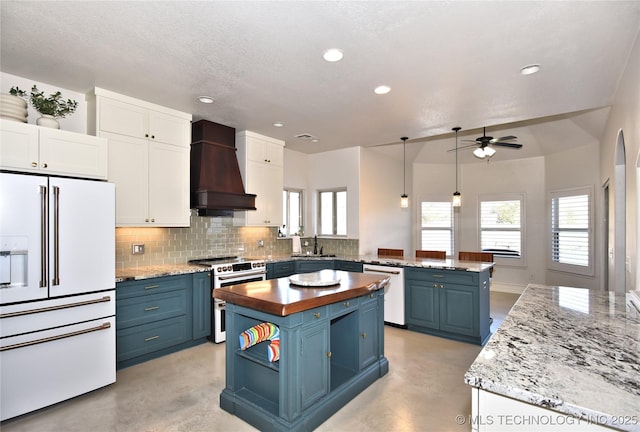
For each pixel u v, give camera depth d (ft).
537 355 4.08
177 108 12.06
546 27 7.00
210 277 12.71
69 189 8.42
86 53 8.14
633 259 8.79
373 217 19.01
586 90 10.35
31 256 7.81
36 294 7.86
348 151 18.28
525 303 6.82
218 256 15.11
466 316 12.62
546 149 19.74
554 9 6.40
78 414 7.97
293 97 10.98
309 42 7.63
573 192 18.37
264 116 12.95
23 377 7.70
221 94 10.76
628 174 9.23
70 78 9.55
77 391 8.47
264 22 6.85
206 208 12.75
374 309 9.89
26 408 7.71
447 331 13.05
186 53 8.15
